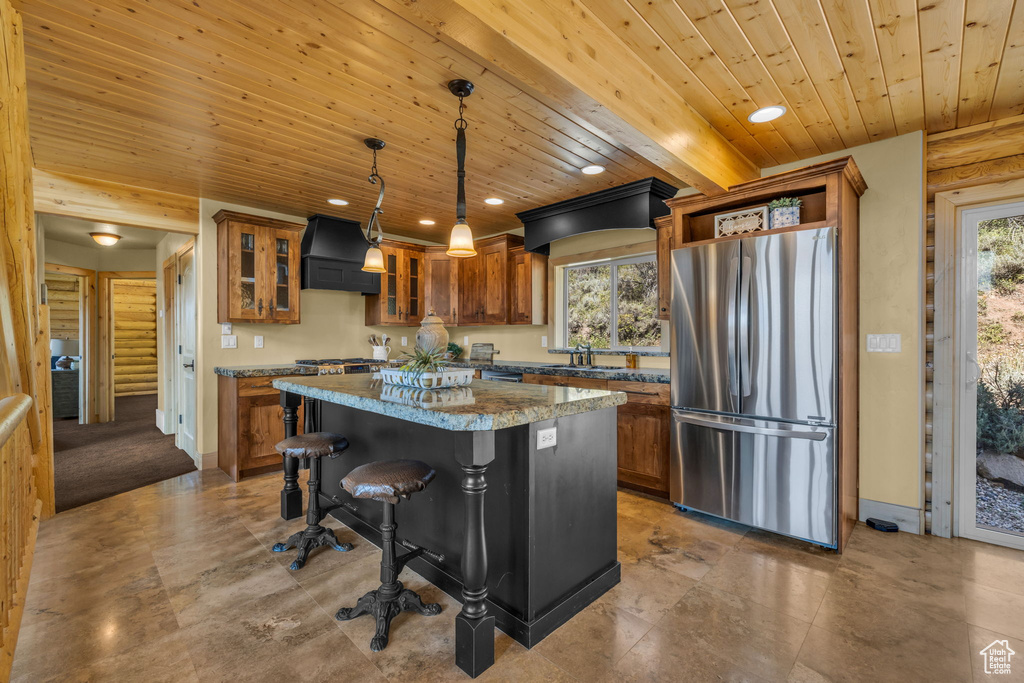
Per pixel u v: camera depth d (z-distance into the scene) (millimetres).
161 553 2393
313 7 1645
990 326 2543
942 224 2650
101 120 2473
